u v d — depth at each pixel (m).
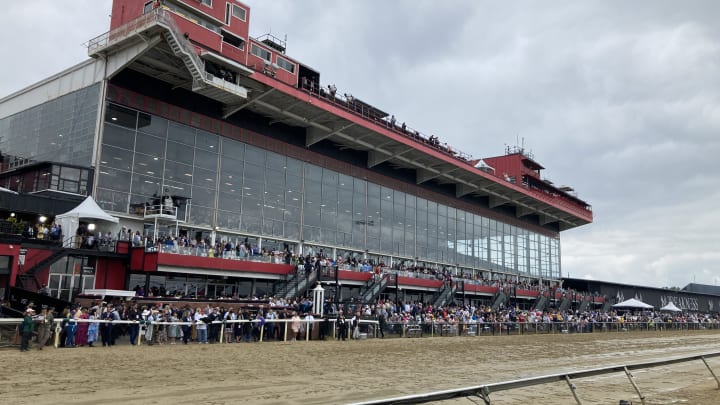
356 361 18.81
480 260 66.31
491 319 39.47
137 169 34.34
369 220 51.69
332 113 42.31
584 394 13.13
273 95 39.06
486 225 68.75
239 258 36.88
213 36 35.06
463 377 15.48
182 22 33.25
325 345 24.48
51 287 29.23
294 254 42.53
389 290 48.88
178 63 34.09
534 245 78.50
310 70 45.50
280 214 43.34
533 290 64.56
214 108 39.38
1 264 25.30
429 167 56.00
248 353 19.89
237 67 35.28
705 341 37.88
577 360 21.86
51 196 30.66
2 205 27.88
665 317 59.38
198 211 37.59
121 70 33.59
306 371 15.79
